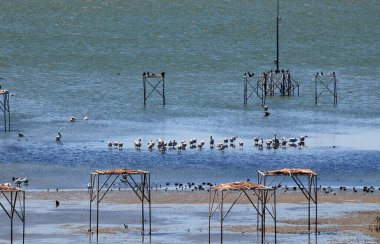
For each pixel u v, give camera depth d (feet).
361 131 385.50
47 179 293.02
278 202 264.52
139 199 266.57
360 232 233.55
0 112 419.74
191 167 310.24
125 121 402.52
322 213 252.42
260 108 442.50
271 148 342.44
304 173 235.40
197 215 249.75
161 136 368.27
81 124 392.88
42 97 457.68
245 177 297.74
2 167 308.40
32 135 366.63
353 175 303.48
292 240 225.97
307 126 396.78
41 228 236.02
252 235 230.68
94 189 278.05
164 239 226.58
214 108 438.81
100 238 227.20
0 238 226.38
